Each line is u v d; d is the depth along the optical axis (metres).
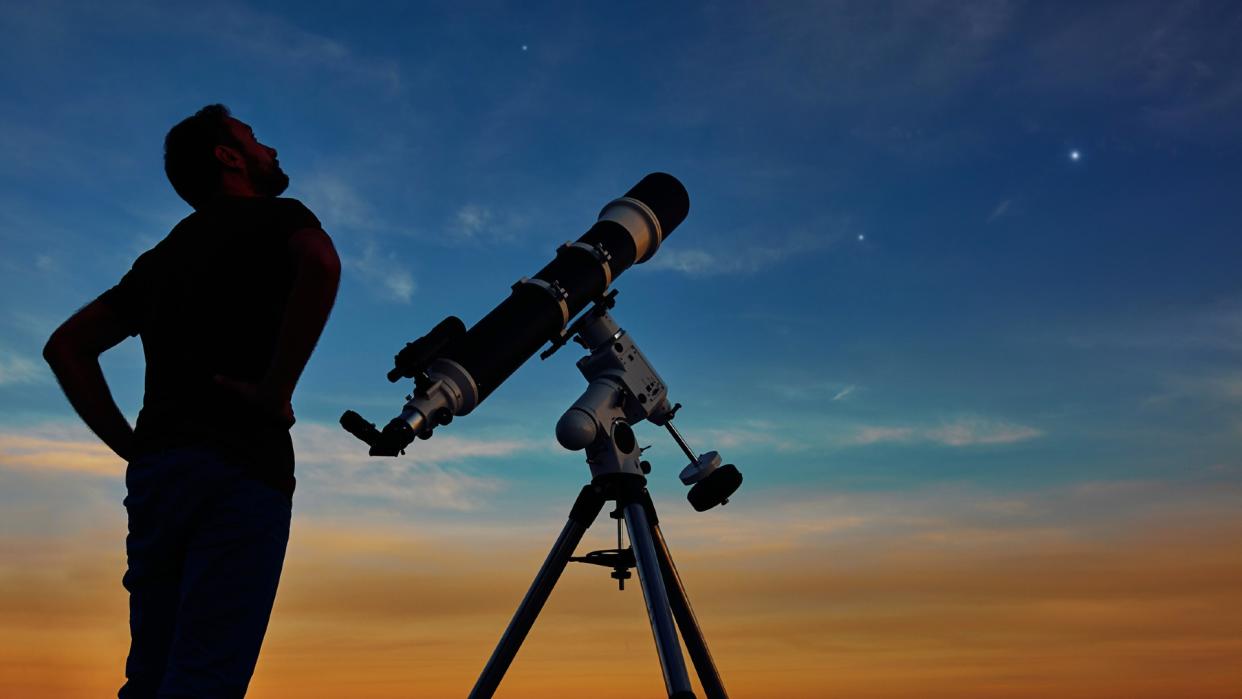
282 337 1.75
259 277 1.88
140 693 1.85
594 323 3.13
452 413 2.73
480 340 2.85
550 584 2.74
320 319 1.77
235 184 2.16
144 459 1.84
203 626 1.75
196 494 1.78
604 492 2.81
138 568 1.87
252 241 1.88
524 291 3.02
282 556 1.86
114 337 2.12
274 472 1.83
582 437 2.79
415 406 2.63
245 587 1.78
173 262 1.95
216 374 1.84
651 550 2.63
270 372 1.77
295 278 1.77
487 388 2.84
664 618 2.47
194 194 2.19
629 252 3.33
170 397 1.85
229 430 1.80
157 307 1.93
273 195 2.25
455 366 2.76
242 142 2.17
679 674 2.34
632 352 3.13
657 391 3.13
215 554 1.77
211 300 1.87
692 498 3.26
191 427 1.80
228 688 1.75
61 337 2.07
